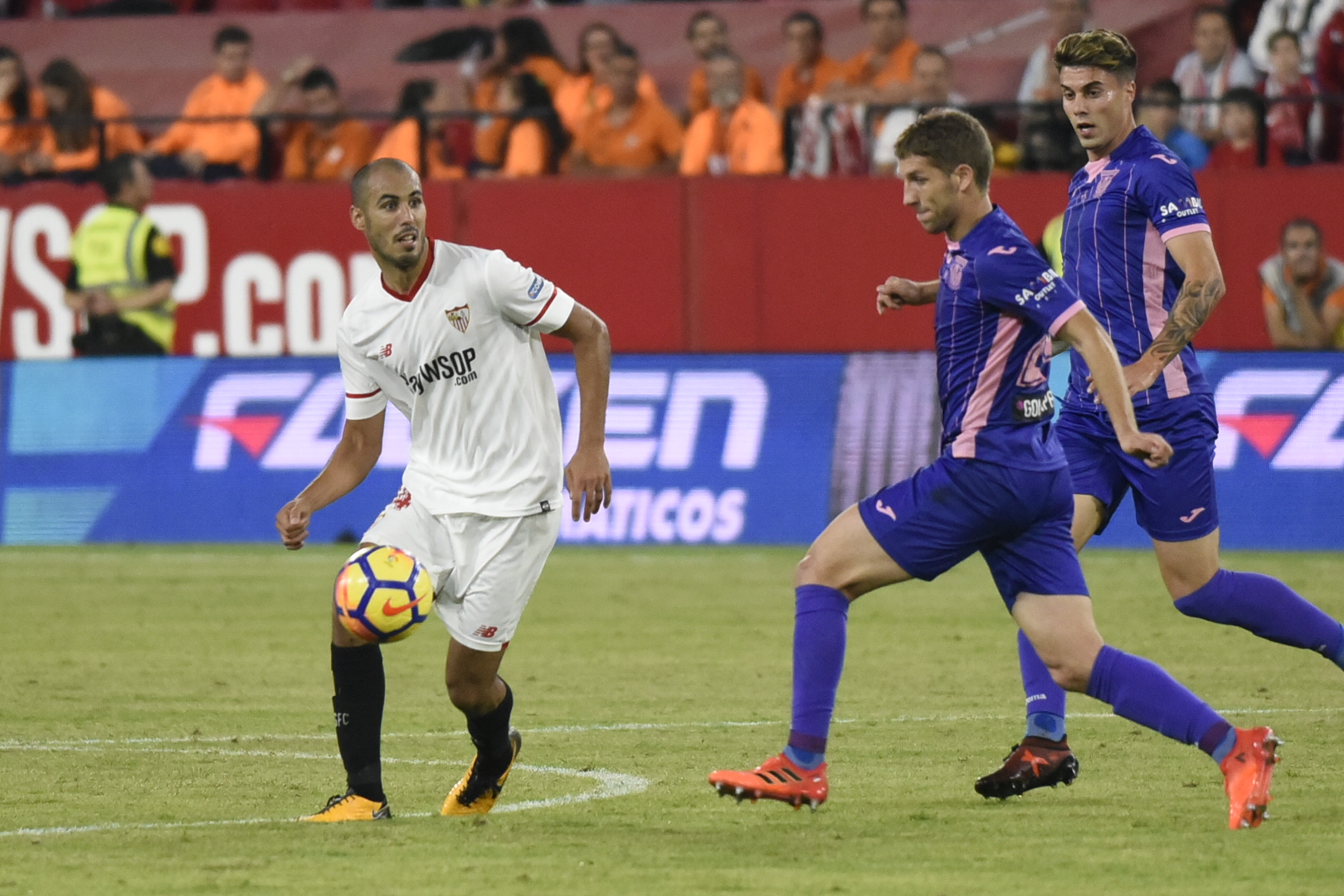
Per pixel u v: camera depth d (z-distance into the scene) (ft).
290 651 125.49
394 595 70.13
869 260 183.42
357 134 205.36
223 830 71.05
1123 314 83.51
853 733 94.07
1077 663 69.26
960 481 68.08
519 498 72.13
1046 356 68.74
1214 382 174.70
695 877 61.87
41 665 119.75
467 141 215.10
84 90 213.05
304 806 77.00
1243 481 173.06
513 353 72.02
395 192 69.77
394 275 71.41
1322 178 173.78
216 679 114.32
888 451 179.11
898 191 182.91
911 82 203.31
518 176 194.18
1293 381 173.17
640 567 167.22
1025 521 68.74
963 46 225.76
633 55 201.05
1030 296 66.49
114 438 189.57
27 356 194.90
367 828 71.10
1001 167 186.09
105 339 193.57
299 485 186.19
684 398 184.03
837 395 181.06
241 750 91.30
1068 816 72.84
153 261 192.85
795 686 68.85
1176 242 80.79
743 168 197.47
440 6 246.68
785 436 181.57
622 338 188.55
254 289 192.44
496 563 71.97
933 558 69.00
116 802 77.82
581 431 73.10
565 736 93.97
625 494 183.62
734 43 233.96
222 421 188.24
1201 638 127.13
